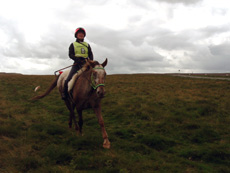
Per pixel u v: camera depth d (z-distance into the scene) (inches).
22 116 290.0
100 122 185.0
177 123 276.5
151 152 178.1
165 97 497.7
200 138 219.8
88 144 180.9
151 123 278.7
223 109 346.9
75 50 205.5
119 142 199.6
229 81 1059.3
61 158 146.2
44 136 195.0
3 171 121.0
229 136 224.4
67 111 362.9
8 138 178.5
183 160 160.7
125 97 512.4
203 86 801.6
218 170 145.5
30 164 131.5
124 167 137.9
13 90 652.7
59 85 234.8
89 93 181.2
